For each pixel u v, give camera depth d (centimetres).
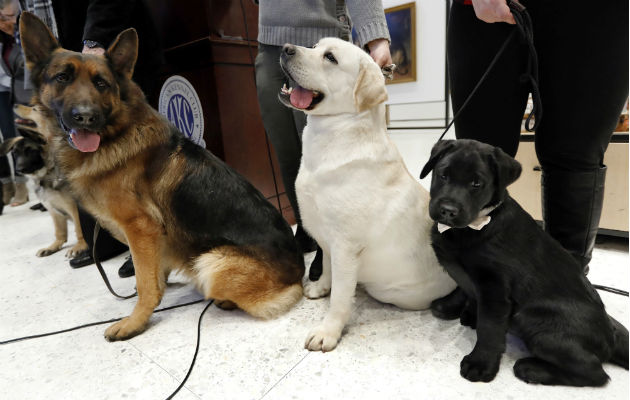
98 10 213
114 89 157
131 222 164
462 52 167
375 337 152
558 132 152
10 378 141
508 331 132
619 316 154
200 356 147
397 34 653
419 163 476
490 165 116
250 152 294
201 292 191
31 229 353
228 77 268
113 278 232
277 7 187
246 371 137
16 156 252
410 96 684
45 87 154
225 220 171
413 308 171
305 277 218
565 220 162
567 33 139
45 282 230
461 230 126
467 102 157
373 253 150
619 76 137
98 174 158
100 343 160
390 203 145
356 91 134
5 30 313
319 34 187
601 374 115
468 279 134
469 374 125
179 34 265
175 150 173
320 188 144
